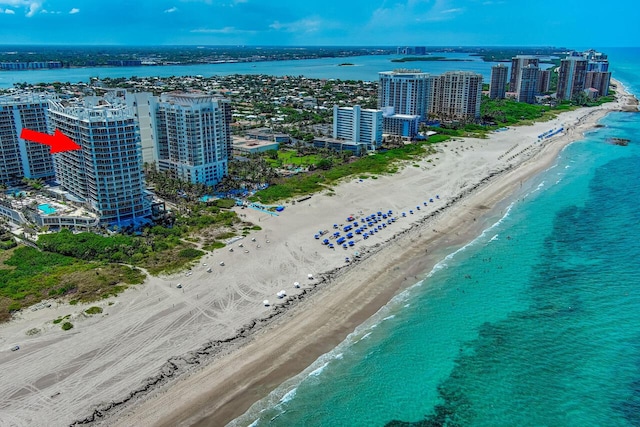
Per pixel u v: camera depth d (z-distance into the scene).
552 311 130.50
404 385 104.31
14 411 92.50
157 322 119.81
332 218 190.75
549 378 106.44
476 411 97.88
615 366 109.50
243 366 107.25
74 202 193.00
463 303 134.50
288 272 146.75
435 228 186.12
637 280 145.50
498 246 170.50
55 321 118.50
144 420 92.06
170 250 158.50
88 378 101.12
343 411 97.19
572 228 185.75
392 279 146.88
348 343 116.69
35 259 150.38
